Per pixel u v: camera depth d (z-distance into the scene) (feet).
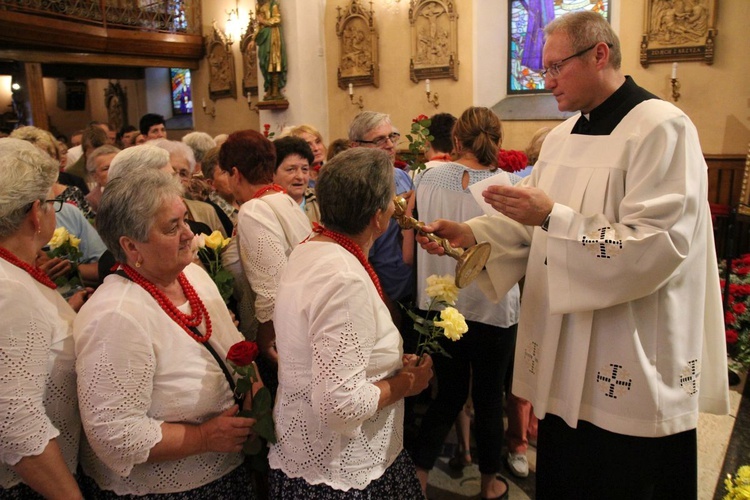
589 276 5.11
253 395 5.28
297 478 4.65
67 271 6.86
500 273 6.17
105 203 4.50
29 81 30.27
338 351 4.17
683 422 5.43
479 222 6.15
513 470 8.75
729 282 10.82
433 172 7.85
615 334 5.31
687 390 5.45
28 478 4.08
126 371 4.23
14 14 26.27
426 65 25.31
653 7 19.17
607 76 5.41
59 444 4.50
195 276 5.23
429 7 24.82
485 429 7.79
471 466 9.02
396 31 26.17
